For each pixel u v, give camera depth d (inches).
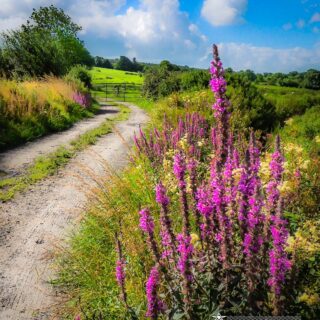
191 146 285.6
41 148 497.0
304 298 118.7
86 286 183.3
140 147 331.3
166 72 1403.8
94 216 236.2
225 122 148.7
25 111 625.9
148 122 684.1
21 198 311.4
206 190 133.2
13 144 513.7
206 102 527.8
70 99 893.8
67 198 313.1
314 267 140.7
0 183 342.6
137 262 175.6
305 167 203.6
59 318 167.5
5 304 180.2
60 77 1208.2
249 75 3494.1
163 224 131.8
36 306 178.5
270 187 146.4
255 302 116.9
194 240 126.9
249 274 116.0
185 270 112.5
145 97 1545.3
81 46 2444.6
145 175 260.8
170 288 122.9
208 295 120.3
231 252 125.5
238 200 137.3
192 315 115.0
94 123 768.3
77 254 205.2
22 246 234.2
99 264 195.6
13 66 1159.6
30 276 203.2
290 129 487.5
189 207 142.2
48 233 250.8
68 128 683.4
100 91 2279.8
